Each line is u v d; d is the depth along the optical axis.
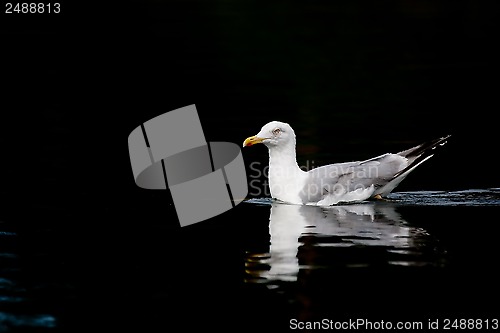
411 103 23.16
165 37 32.53
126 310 9.86
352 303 9.92
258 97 24.19
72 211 14.20
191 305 10.01
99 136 20.17
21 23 35.00
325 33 33.38
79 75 27.47
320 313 9.68
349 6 38.94
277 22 35.38
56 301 10.21
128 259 11.60
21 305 10.09
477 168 16.95
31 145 19.52
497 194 14.95
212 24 34.91
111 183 16.12
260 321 9.52
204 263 11.39
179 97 24.28
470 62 28.03
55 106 23.70
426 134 19.70
